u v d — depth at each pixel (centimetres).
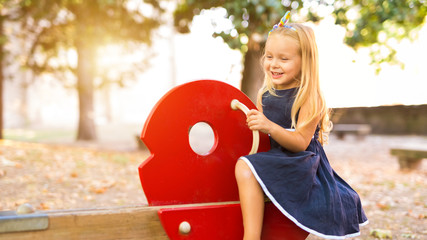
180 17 769
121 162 693
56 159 665
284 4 576
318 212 170
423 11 610
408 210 387
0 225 136
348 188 200
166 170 167
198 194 173
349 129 1298
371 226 330
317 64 187
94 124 1365
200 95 175
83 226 148
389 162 810
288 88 192
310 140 183
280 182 166
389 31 660
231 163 181
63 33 1132
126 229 155
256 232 163
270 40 188
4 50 1095
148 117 165
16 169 541
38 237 142
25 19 1087
